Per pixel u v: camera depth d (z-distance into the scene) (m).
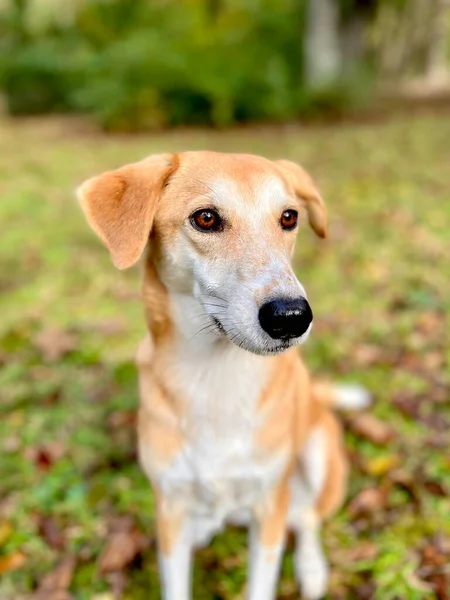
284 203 0.41
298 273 0.97
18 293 0.95
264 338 0.36
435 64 5.40
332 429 0.54
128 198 0.40
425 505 0.54
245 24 2.98
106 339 0.81
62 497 0.57
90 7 3.23
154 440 0.42
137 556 0.51
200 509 0.45
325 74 2.68
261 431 0.42
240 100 2.45
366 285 0.92
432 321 0.81
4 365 0.76
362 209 1.26
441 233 1.09
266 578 0.45
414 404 0.66
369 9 2.98
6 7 3.48
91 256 1.09
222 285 0.38
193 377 0.41
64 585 0.48
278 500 0.44
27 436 0.64
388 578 0.48
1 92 3.13
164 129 2.41
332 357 0.75
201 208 0.39
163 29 2.94
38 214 1.35
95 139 2.27
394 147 1.85
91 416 0.67
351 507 0.55
